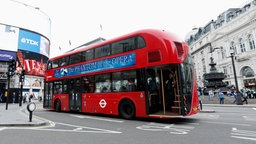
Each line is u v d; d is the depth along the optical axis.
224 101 25.47
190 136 6.33
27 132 7.14
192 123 9.17
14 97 32.78
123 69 10.49
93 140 5.87
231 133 6.76
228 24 53.22
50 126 8.49
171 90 9.39
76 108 13.16
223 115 12.57
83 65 13.06
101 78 11.65
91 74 12.32
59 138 6.16
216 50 57.88
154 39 9.43
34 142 5.70
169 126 8.34
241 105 21.08
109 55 11.38
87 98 12.38
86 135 6.57
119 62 10.76
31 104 9.17
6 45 44.56
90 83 12.34
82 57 13.27
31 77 48.69
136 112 9.73
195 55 72.19
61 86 14.93
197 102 9.61
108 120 10.31
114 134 6.72
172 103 9.28
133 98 9.88
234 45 51.25
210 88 35.16
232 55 23.61
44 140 5.92
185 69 9.16
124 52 10.60
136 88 9.80
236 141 5.62
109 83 11.14
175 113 9.05
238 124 8.78
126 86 10.27
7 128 7.97
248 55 46.06
